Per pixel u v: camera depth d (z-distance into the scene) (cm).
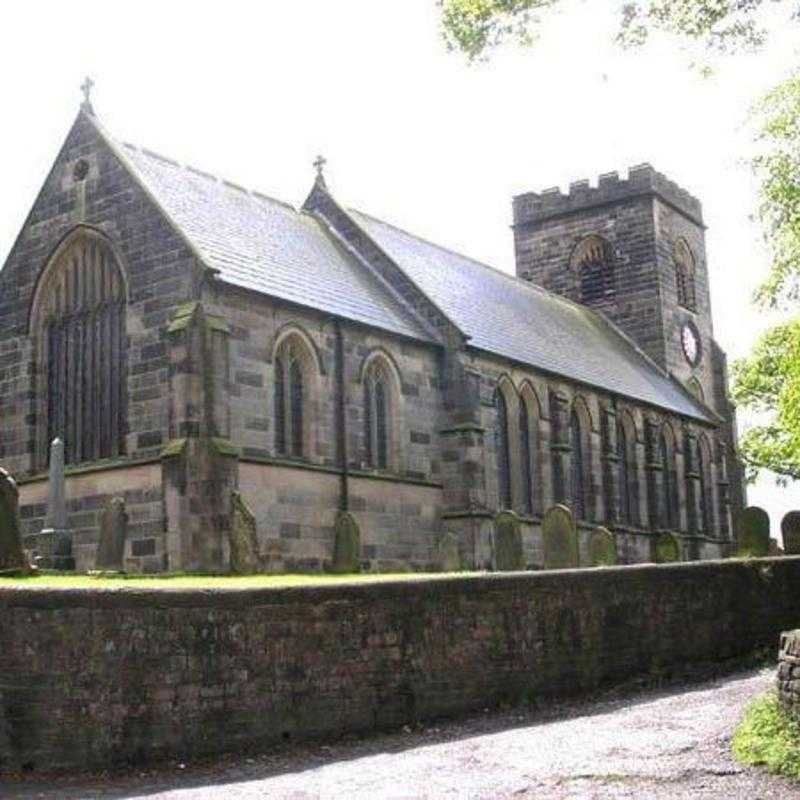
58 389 3906
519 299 6241
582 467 5444
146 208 3675
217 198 4269
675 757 1566
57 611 1766
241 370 3553
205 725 1798
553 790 1423
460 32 1978
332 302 4044
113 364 3741
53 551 3338
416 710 2025
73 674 1752
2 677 1736
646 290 7400
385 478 4091
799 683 1655
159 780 1653
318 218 5038
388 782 1516
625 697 2256
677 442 6525
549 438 5112
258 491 3538
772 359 4566
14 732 1725
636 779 1456
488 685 2142
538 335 5656
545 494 4981
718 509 7025
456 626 2117
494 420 4675
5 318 4028
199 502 3306
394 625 2028
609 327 7400
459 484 4394
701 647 2612
